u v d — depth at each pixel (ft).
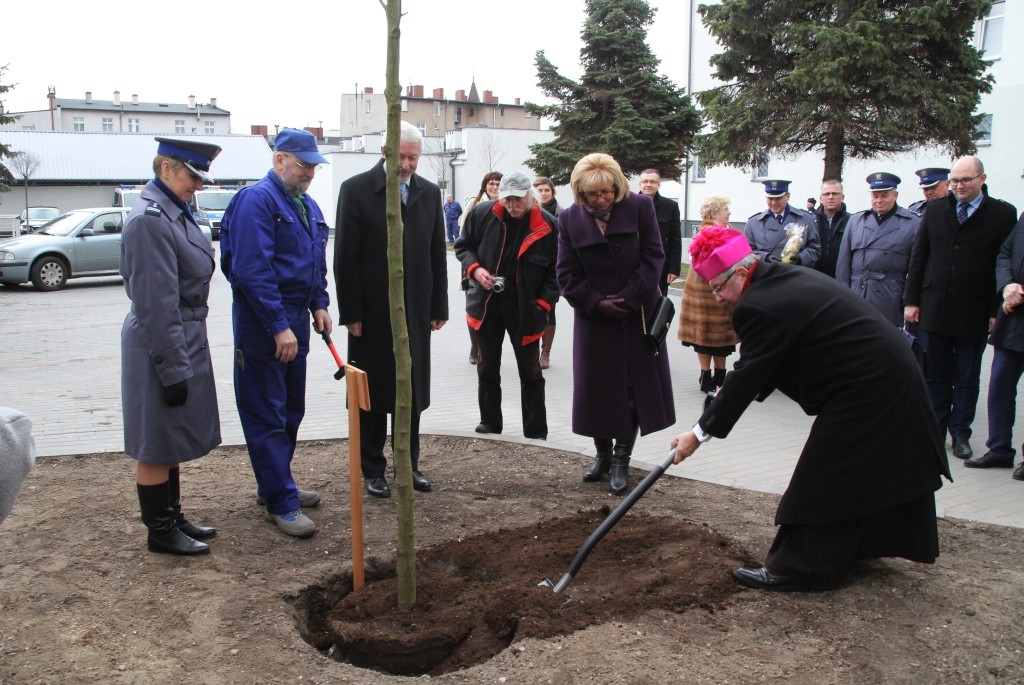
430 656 11.14
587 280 16.69
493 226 20.15
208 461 18.93
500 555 13.64
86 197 160.56
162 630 11.03
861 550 12.14
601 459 17.84
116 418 23.18
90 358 32.68
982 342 19.89
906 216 21.97
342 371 14.82
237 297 14.15
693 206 93.50
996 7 63.31
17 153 127.85
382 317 16.15
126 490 16.60
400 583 11.79
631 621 11.19
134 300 12.40
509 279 20.08
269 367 14.21
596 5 83.66
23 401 25.31
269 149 182.91
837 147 53.67
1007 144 62.59
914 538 11.89
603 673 9.99
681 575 12.51
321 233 15.34
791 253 24.29
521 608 11.45
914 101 50.44
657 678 9.90
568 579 12.22
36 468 18.13
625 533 14.25
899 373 11.46
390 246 10.90
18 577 12.53
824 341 11.51
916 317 20.49
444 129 279.90
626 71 83.56
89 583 12.34
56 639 10.77
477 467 18.66
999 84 62.69
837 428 11.59
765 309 11.57
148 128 311.88
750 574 12.20
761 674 10.03
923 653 10.57
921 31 49.70
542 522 14.92
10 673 10.02
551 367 31.35
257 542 14.10
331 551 13.82
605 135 81.56
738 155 58.08
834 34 48.85
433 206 16.80
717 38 57.41
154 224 12.32
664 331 16.62
